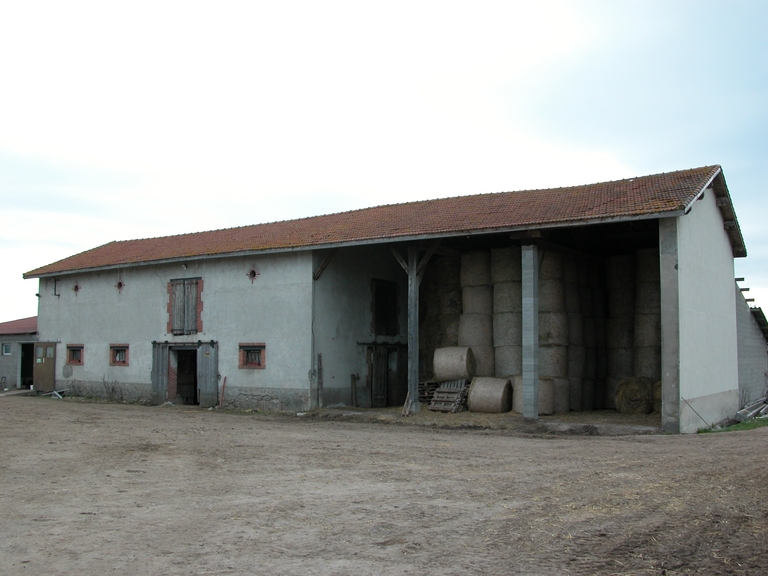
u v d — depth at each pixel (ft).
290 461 34.94
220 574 17.08
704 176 52.29
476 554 18.78
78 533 20.79
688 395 49.65
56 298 87.15
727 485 27.81
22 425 50.85
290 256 64.59
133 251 83.61
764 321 80.94
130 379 77.00
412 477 30.35
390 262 72.38
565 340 59.57
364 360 68.33
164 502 25.16
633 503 24.64
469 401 58.29
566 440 44.52
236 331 67.77
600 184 58.49
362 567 17.69
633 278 63.05
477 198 64.85
